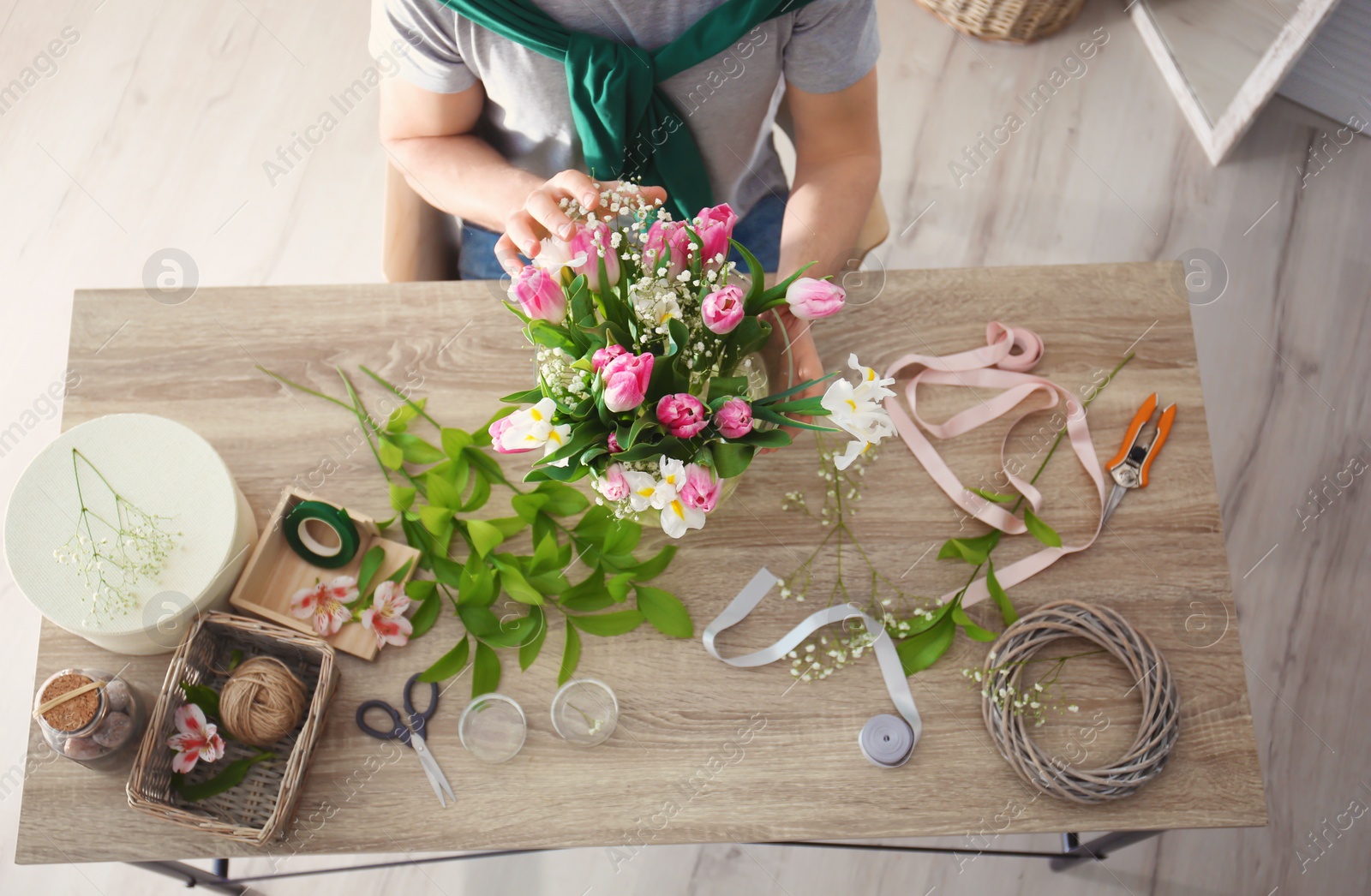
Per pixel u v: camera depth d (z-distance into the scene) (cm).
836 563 117
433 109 132
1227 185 228
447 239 154
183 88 237
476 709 110
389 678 111
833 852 183
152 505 109
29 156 231
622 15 120
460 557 116
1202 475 120
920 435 121
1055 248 224
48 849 105
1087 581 116
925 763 109
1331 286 219
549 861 182
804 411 87
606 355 81
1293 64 204
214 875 173
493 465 118
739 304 83
